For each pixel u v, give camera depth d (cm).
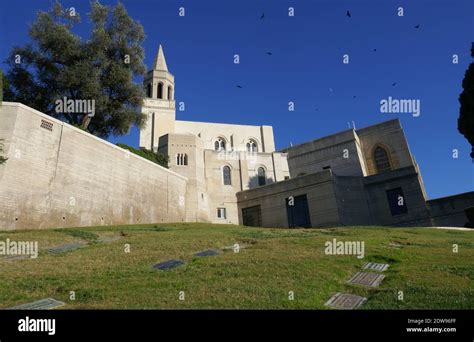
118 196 3078
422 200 4188
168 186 3875
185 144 5062
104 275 1104
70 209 2583
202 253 1465
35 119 2473
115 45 3738
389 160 5478
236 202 5022
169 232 2166
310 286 978
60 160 2589
